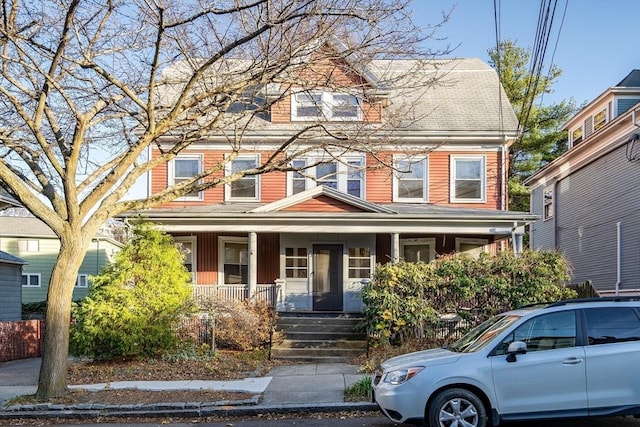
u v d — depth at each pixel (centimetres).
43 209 995
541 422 820
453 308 1449
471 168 1997
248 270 1870
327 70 1408
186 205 1994
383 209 1741
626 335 738
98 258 3541
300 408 927
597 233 2272
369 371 1216
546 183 2853
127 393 1034
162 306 1390
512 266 1443
